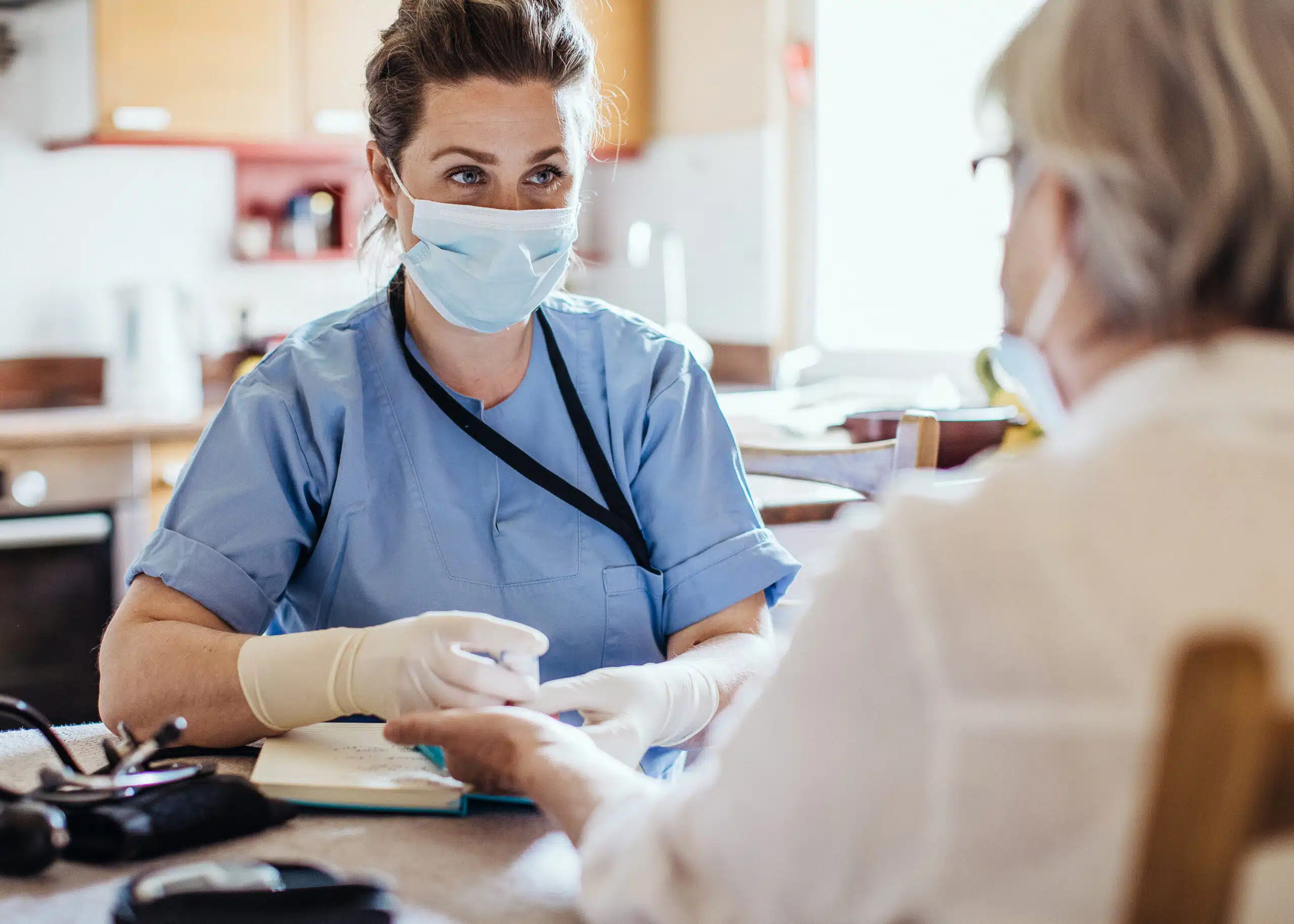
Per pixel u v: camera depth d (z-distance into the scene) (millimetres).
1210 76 626
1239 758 496
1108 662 564
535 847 925
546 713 1085
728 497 1444
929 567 599
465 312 1342
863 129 3689
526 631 1077
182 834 895
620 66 4004
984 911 581
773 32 3705
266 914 752
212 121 3373
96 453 2932
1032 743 568
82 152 3516
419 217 1324
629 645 1396
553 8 1328
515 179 1338
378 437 1370
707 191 3957
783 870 625
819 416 2928
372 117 1388
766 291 3807
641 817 746
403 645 1076
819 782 610
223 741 1140
